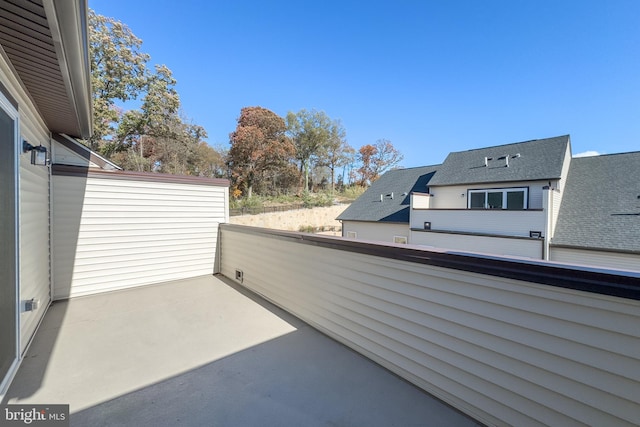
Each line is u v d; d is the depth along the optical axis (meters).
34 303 2.42
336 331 2.68
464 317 1.71
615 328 1.17
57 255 3.90
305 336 2.77
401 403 1.78
